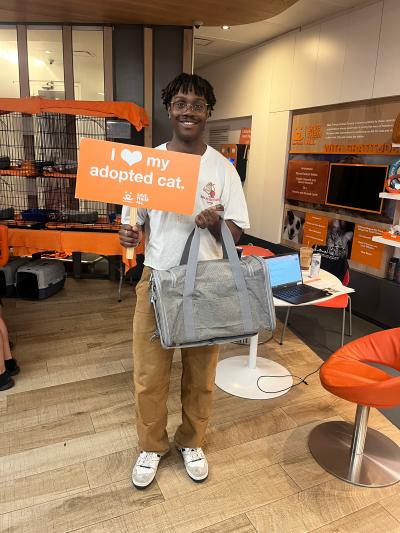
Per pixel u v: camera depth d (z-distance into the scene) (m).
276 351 3.15
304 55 4.58
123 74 4.29
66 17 3.99
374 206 3.92
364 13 3.79
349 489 1.85
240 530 1.62
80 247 3.87
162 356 1.62
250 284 1.49
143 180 1.42
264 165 5.48
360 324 3.83
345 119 4.18
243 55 5.68
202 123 1.48
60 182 4.34
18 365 2.77
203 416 1.78
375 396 1.70
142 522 1.64
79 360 2.88
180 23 4.09
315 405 2.46
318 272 2.91
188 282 1.41
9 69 4.42
